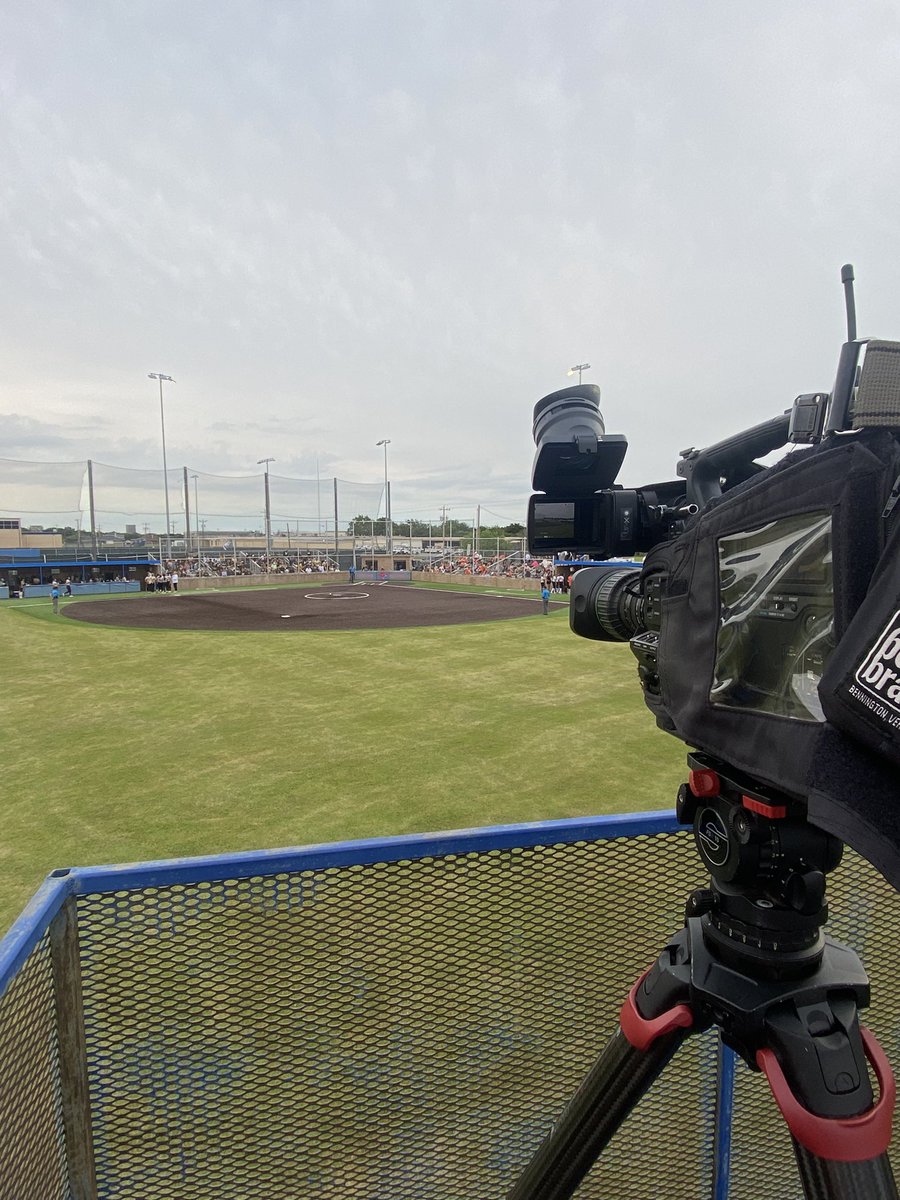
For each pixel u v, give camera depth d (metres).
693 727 0.90
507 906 1.48
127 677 11.38
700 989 0.92
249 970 1.39
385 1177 1.49
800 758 0.69
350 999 1.44
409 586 38.31
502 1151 1.52
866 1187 0.76
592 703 9.02
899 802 0.59
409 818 5.04
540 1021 1.51
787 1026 0.85
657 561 1.09
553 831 1.46
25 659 13.54
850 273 0.78
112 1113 1.33
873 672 0.58
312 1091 1.45
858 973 0.94
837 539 0.67
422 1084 1.50
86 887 1.26
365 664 12.45
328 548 58.09
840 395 0.72
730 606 0.84
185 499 46.75
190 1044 1.37
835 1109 0.80
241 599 29.12
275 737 7.42
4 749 7.08
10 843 4.66
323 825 4.93
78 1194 1.27
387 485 51.97
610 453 1.27
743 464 1.13
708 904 1.02
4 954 0.95
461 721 8.05
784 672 0.74
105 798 5.53
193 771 6.24
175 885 1.31
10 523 50.81
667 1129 1.58
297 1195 1.45
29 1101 1.09
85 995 1.28
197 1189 1.40
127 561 38.75
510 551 45.31
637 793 5.53
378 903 1.43
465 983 1.48
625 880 1.52
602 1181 1.56
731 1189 1.58
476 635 16.67
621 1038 1.03
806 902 0.85
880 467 0.66
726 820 0.92
